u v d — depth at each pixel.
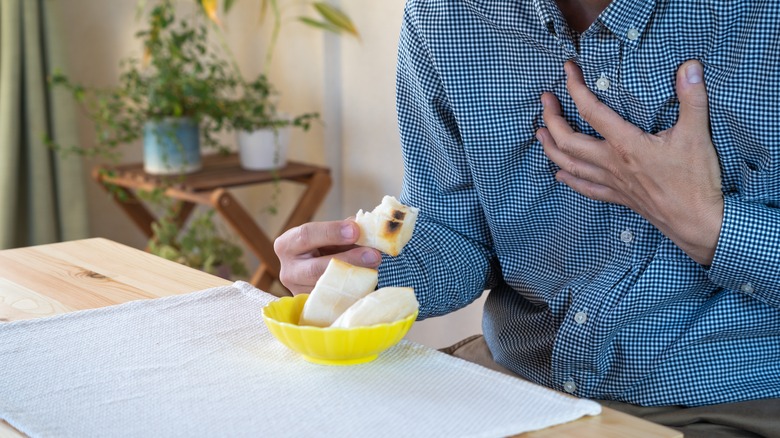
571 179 1.58
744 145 1.50
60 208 3.05
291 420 1.28
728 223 1.49
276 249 1.57
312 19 3.16
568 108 1.59
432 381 1.34
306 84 3.24
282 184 3.49
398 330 1.36
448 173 1.72
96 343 1.41
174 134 2.83
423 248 1.72
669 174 1.49
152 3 3.39
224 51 3.53
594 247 1.63
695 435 1.54
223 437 1.26
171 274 1.61
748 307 1.58
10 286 1.57
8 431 1.28
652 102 1.51
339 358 1.36
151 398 1.31
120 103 2.91
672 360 1.59
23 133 3.00
